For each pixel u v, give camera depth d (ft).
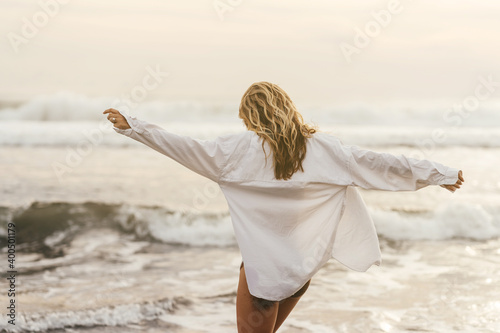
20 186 30.86
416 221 24.20
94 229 23.54
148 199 28.68
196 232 23.21
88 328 13.14
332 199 9.02
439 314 14.11
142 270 18.45
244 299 9.10
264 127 8.79
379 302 15.20
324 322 13.65
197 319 13.93
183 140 8.50
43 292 15.79
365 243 9.36
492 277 17.52
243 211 8.87
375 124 79.71
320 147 8.88
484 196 30.17
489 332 12.84
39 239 22.26
